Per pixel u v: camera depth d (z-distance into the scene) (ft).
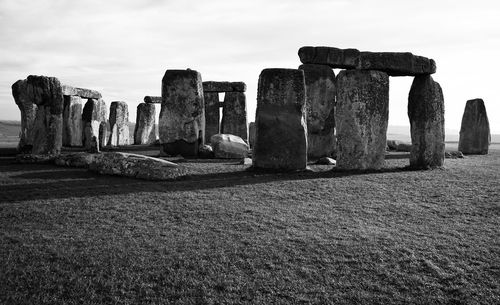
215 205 28.12
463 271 18.98
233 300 16.47
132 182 34.65
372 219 26.16
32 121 55.36
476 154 66.44
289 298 16.71
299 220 25.59
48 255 19.51
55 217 24.86
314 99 58.13
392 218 26.45
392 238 22.61
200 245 21.17
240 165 45.19
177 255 19.86
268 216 26.12
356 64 41.63
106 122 82.07
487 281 18.19
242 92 82.58
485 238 22.82
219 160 51.31
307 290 17.25
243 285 17.49
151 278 17.85
